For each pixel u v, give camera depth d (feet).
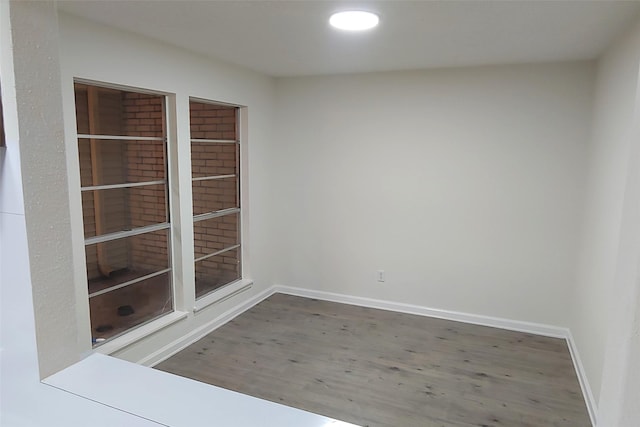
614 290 2.58
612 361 2.51
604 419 2.60
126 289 10.57
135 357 10.30
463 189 13.28
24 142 3.23
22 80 3.20
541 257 12.70
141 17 8.22
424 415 8.97
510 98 12.40
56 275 3.56
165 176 11.36
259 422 2.98
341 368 10.84
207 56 11.68
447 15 7.77
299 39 9.66
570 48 10.09
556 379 10.39
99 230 9.76
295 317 14.10
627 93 7.89
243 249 14.80
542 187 12.42
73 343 3.76
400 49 10.50
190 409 3.14
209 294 13.29
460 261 13.64
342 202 14.93
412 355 11.55
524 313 13.10
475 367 10.93
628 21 7.81
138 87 9.77
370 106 14.02
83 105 9.18
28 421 3.35
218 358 11.29
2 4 3.07
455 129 13.10
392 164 14.03
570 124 11.91
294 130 15.23
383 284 14.76
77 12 8.00
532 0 6.93
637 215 2.24
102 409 3.16
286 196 15.74
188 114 11.34
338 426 2.93
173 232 11.57
